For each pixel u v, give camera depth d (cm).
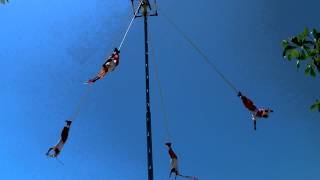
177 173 1548
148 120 1399
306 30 848
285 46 860
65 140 1581
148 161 1328
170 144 1555
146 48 1552
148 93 1458
